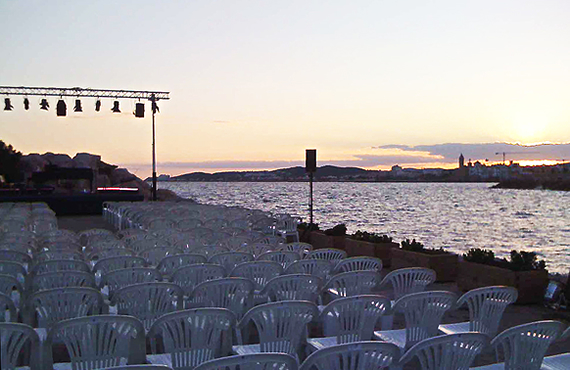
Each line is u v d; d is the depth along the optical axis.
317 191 187.75
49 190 32.56
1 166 54.47
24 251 8.86
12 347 4.09
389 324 6.27
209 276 6.64
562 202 100.75
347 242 13.16
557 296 8.26
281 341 4.70
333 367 3.67
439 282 10.16
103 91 28.69
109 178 62.78
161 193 63.09
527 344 4.05
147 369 2.87
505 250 27.75
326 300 8.29
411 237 35.09
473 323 5.39
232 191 191.25
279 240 12.68
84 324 4.12
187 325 4.37
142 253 8.27
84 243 13.79
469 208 77.56
